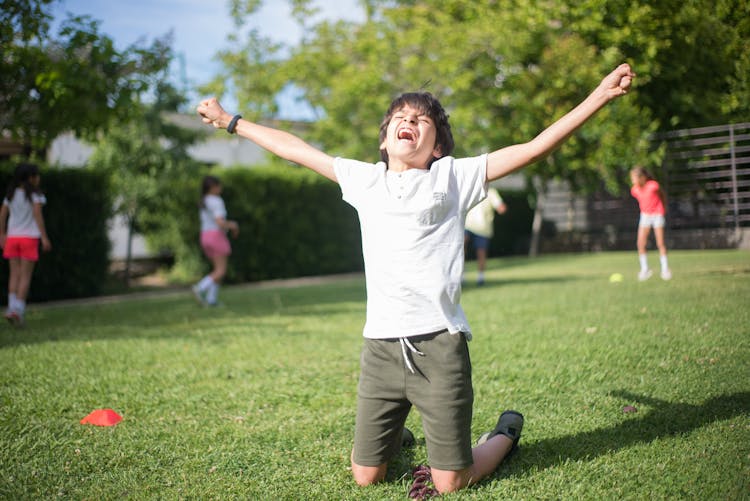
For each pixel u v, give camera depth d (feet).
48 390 12.28
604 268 36.70
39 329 21.01
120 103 26.07
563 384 11.70
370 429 7.63
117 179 41.14
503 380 12.20
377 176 7.89
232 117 8.66
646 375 11.86
